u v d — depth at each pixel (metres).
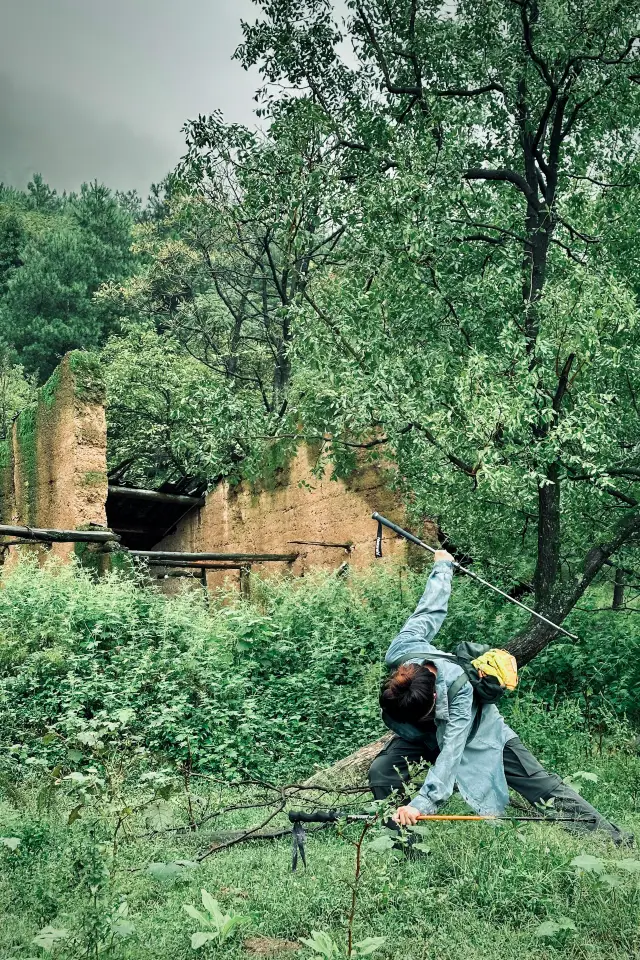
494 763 4.81
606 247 9.42
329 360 8.24
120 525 20.34
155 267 36.66
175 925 3.72
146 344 30.19
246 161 10.38
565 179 10.53
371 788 5.01
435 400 7.86
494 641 9.10
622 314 7.34
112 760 5.63
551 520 8.09
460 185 9.19
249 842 5.20
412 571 12.40
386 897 3.84
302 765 8.04
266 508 17.05
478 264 9.91
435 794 4.43
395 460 9.26
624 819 5.57
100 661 8.80
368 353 8.04
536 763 4.96
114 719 7.73
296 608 10.96
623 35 9.48
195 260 35.34
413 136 9.50
